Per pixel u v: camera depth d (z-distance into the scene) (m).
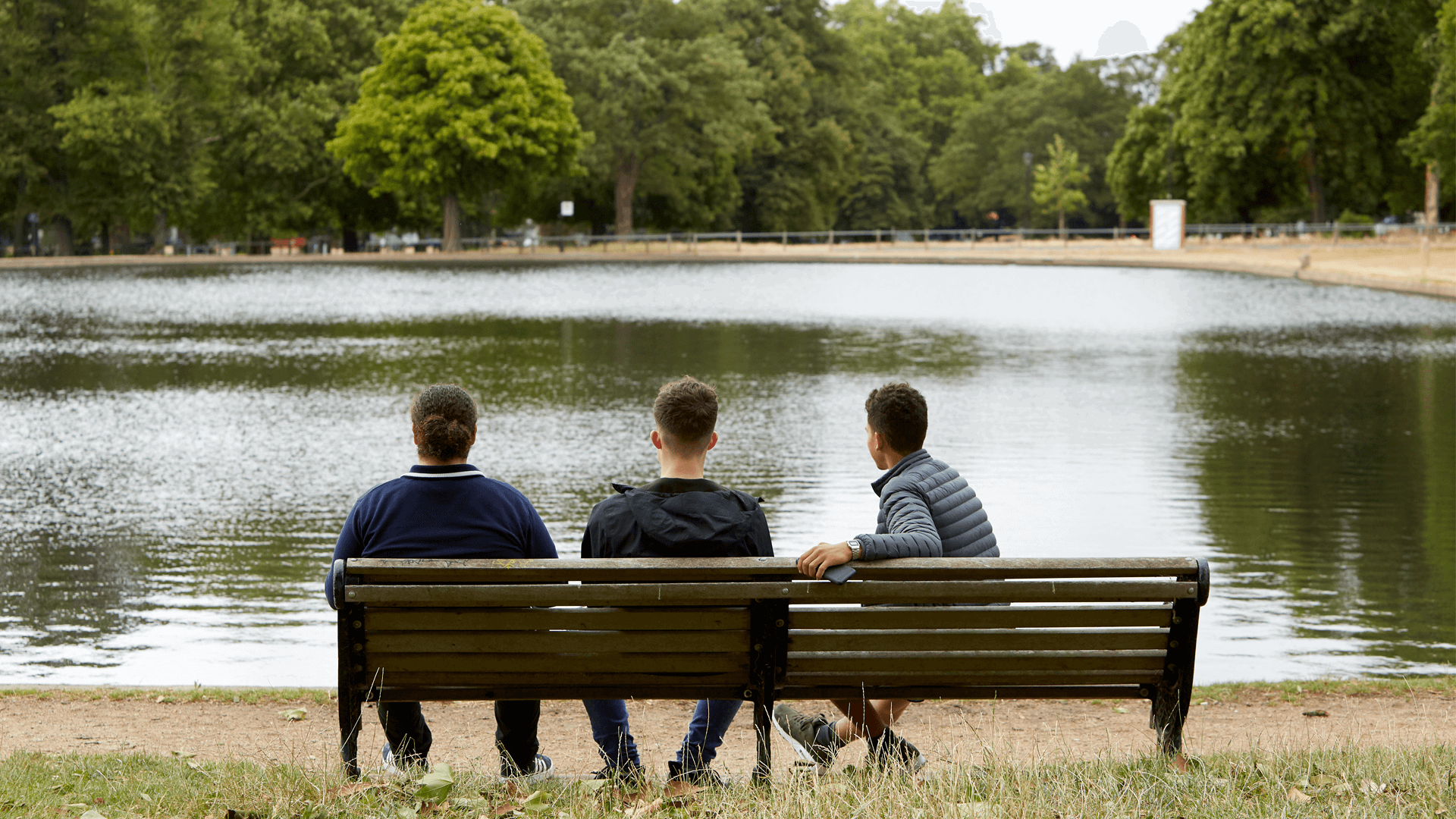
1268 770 4.25
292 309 35.25
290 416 16.98
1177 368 22.14
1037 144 103.62
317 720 6.04
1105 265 55.34
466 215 82.69
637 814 3.88
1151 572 4.01
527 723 4.57
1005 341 26.55
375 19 75.50
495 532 4.34
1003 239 92.81
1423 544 10.54
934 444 14.95
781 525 11.16
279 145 67.31
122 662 7.78
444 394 4.41
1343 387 19.83
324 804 3.92
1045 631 4.15
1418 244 58.53
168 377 20.97
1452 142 57.12
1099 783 3.98
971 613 4.09
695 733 4.58
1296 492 12.40
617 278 50.56
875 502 12.05
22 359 23.36
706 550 4.12
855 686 4.23
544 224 87.62
